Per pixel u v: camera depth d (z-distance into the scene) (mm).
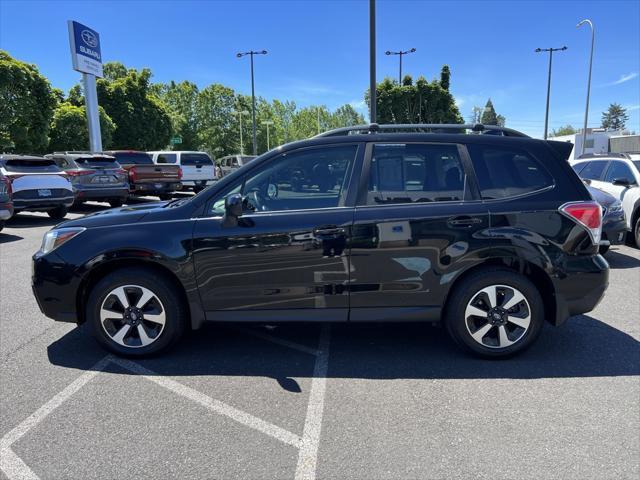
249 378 3648
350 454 2711
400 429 2951
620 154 9836
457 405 3230
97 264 3805
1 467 2605
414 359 3977
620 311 5152
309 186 3854
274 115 77562
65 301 3867
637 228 8711
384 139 3893
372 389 3467
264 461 2650
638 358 3955
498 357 3900
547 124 39438
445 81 49656
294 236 3717
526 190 3818
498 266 3811
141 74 39281
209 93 62531
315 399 3326
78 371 3758
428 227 3713
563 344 4250
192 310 3830
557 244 3744
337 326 4777
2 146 24156
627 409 3164
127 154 18844
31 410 3176
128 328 3910
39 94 25047
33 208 11969
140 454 2713
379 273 3748
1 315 5098
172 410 3182
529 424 2994
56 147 29922
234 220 3721
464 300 3793
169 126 42000
